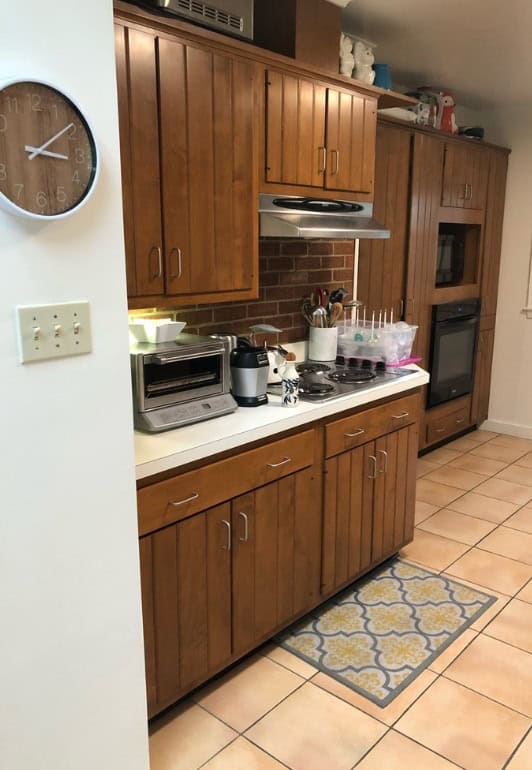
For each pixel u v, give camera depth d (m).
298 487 2.22
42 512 1.28
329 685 2.10
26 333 1.19
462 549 3.06
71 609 1.37
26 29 1.13
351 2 2.57
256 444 2.03
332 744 1.85
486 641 2.34
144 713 1.59
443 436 4.43
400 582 2.75
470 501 3.64
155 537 1.74
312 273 3.07
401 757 1.81
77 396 1.31
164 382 1.97
